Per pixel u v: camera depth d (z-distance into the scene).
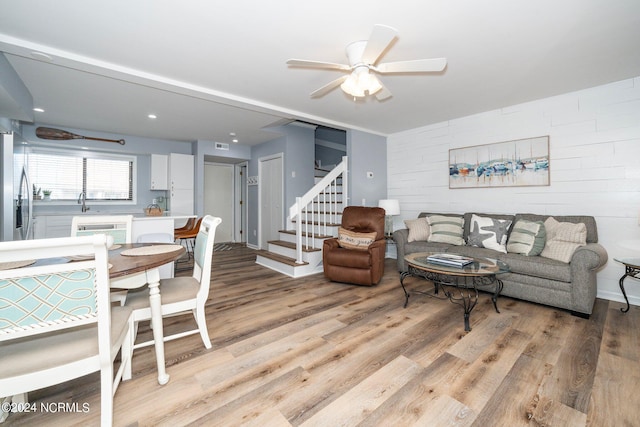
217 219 1.92
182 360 1.81
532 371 1.68
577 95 3.09
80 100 3.35
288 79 2.78
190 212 5.63
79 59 2.31
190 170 5.66
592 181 3.01
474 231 3.42
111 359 1.17
